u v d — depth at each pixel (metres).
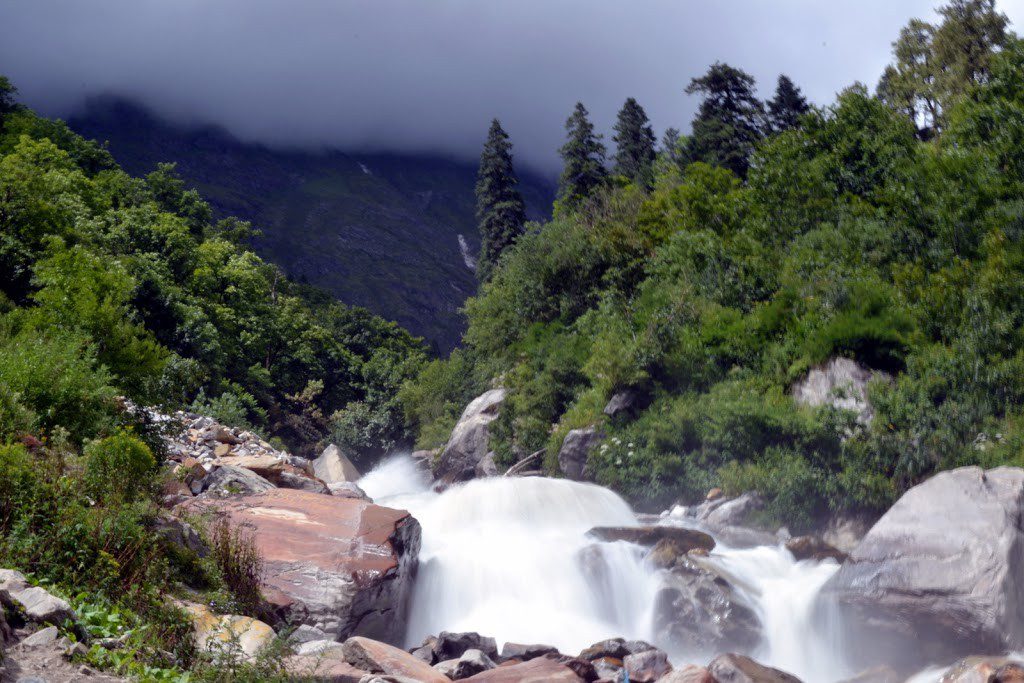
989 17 42.34
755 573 13.36
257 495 13.28
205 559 9.85
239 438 18.66
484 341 41.06
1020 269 21.48
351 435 61.81
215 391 46.41
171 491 12.72
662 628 12.21
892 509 11.70
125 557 8.42
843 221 29.64
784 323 24.05
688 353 24.83
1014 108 28.64
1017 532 10.70
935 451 16.50
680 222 37.53
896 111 39.50
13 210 32.97
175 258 59.72
